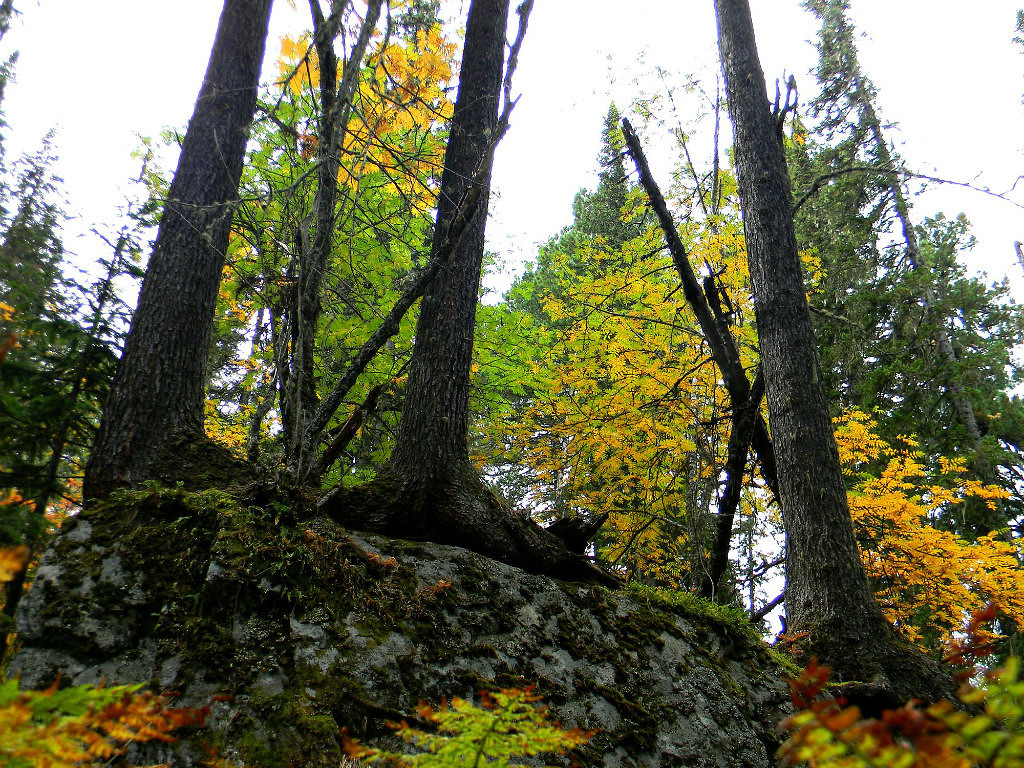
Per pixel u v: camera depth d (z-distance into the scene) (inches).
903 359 508.4
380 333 199.3
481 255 231.9
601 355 371.6
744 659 197.2
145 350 178.7
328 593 150.3
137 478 165.8
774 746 174.7
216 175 203.6
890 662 201.5
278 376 199.9
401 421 207.0
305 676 132.3
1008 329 578.2
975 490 312.3
